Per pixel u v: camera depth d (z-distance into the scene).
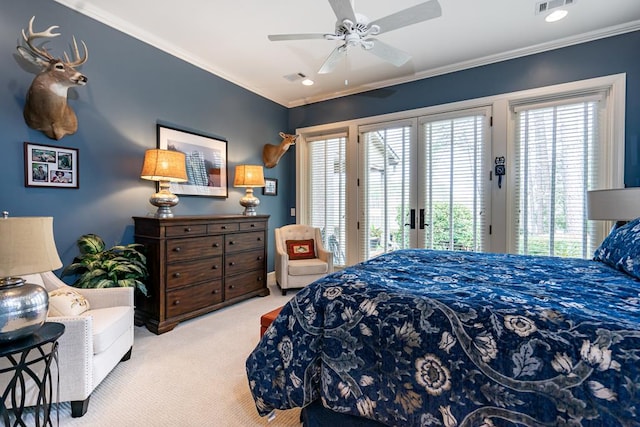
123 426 1.59
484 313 1.06
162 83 3.23
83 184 2.62
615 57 2.92
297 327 1.38
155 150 2.82
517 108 3.39
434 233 3.89
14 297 1.35
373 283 1.39
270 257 4.74
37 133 2.36
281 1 2.53
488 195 3.55
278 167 4.88
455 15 2.71
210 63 3.64
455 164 3.75
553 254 3.26
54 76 2.23
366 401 1.17
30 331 1.39
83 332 1.67
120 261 2.53
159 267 2.74
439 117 3.82
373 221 4.34
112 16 2.75
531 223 3.36
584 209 3.12
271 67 3.75
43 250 1.42
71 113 2.46
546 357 0.92
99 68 2.72
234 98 4.09
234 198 4.11
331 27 2.90
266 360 1.42
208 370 2.14
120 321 2.07
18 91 2.25
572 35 3.03
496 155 3.49
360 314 1.25
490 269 1.79
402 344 1.13
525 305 1.09
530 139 3.36
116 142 2.85
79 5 2.56
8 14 2.21
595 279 1.52
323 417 1.35
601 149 3.05
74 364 1.64
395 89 4.12
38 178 2.36
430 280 1.49
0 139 2.18
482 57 3.47
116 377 2.04
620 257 1.75
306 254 4.33
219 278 3.30
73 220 2.56
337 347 1.26
